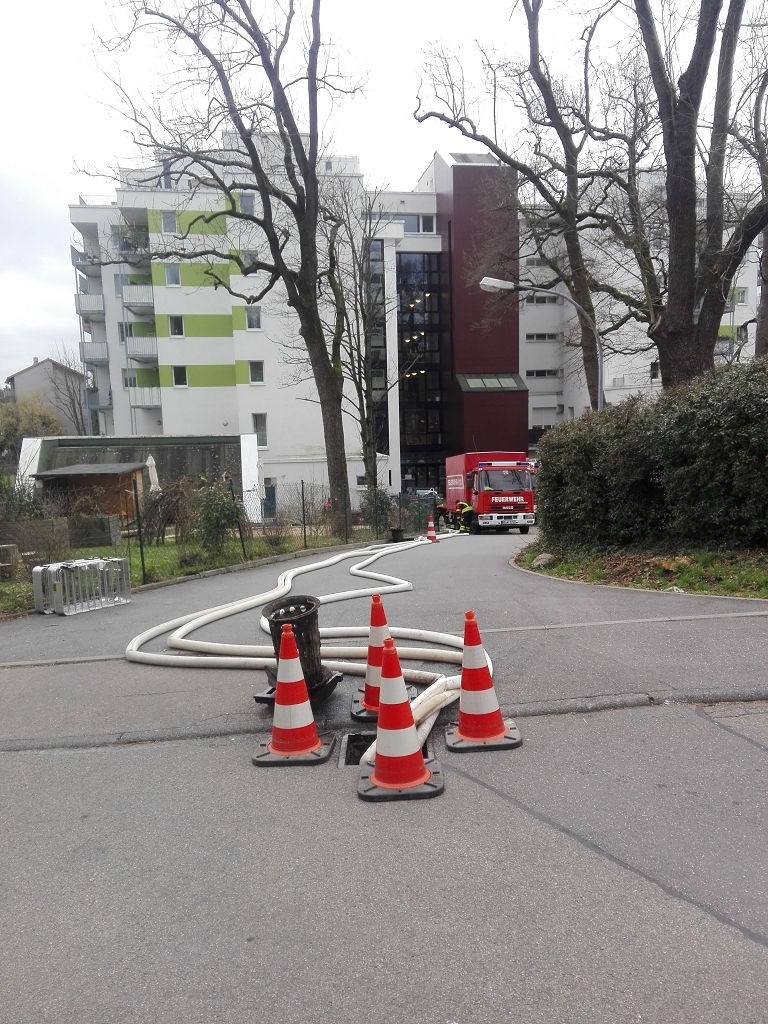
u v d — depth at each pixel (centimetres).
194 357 4319
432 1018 209
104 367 5188
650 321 1786
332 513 2180
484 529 2594
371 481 2983
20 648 796
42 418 6222
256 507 2127
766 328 1927
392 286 4416
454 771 385
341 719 486
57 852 328
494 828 321
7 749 477
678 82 1268
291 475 4125
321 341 2198
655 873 278
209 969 238
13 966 246
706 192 1457
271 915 267
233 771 413
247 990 227
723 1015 204
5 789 409
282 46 1898
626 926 246
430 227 5325
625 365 4244
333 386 2222
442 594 916
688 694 465
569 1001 212
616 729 425
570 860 291
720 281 1324
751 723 420
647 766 373
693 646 565
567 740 414
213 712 520
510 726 432
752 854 287
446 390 5250
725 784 347
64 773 429
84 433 6178
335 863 301
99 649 764
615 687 487
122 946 254
